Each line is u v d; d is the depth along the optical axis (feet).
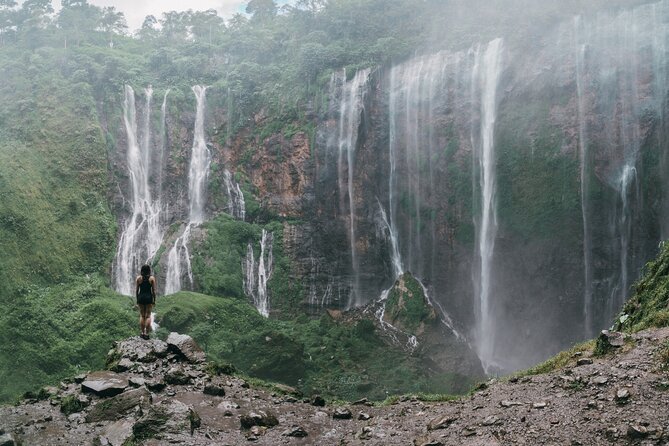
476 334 127.44
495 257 126.31
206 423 30.27
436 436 24.82
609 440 21.17
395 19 159.12
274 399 35.19
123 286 133.49
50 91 151.12
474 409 27.14
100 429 30.45
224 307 119.75
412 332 121.08
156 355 40.65
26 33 180.55
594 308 115.96
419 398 35.32
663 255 38.17
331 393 91.86
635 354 27.53
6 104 150.92
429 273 134.62
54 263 122.72
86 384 35.55
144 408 31.07
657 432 20.66
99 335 104.37
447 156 134.10
